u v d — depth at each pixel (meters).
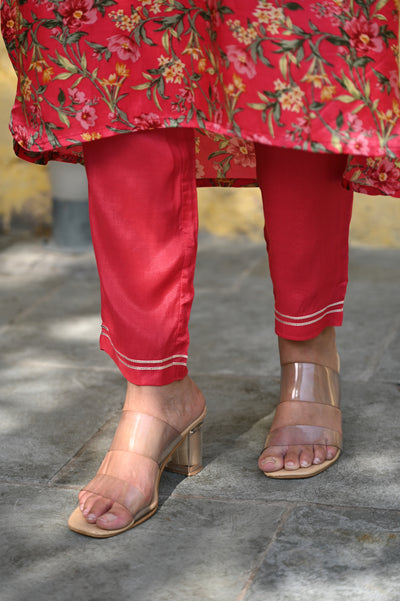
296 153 1.79
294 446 1.99
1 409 2.42
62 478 2.02
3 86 4.10
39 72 1.69
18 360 2.79
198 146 2.12
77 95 1.67
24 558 1.70
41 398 2.48
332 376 2.08
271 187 1.84
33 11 1.67
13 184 4.24
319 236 1.88
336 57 1.59
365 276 3.56
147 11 1.62
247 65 1.61
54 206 4.03
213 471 2.02
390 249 3.92
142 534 1.77
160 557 1.68
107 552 1.71
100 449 2.16
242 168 2.14
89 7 1.63
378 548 1.68
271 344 2.86
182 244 1.75
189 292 1.79
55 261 3.89
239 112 1.64
